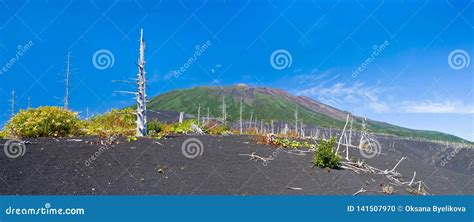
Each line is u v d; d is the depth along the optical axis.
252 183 9.98
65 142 11.81
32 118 13.24
